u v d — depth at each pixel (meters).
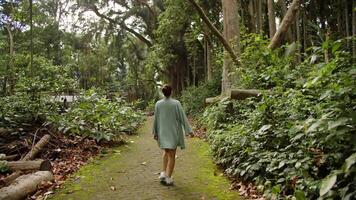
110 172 6.73
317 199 3.71
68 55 30.44
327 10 19.98
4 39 20.52
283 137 5.48
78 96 12.25
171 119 5.76
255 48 9.40
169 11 19.84
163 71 32.06
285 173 4.73
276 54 8.69
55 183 5.91
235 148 6.50
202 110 17.41
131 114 14.45
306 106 5.20
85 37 32.34
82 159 7.89
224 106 9.60
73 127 9.27
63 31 29.98
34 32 24.50
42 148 8.21
